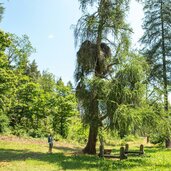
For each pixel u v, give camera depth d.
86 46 24.44
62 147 32.19
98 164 18.53
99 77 22.97
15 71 46.16
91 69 24.53
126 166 17.94
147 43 35.75
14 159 19.97
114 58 24.31
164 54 34.62
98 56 24.56
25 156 21.75
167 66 34.41
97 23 24.81
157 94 22.58
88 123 22.97
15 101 42.69
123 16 25.16
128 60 22.05
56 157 21.44
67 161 19.59
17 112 44.16
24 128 41.84
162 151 28.78
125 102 20.92
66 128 44.84
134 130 21.42
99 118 22.91
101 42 25.73
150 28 35.62
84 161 19.81
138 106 21.20
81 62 24.39
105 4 25.08
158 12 35.72
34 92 44.44
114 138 23.39
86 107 22.95
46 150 27.50
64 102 44.56
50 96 45.12
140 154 23.59
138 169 16.62
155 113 21.78
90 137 25.70
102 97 21.92
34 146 30.09
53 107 45.03
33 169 16.31
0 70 32.09
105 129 22.83
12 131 38.44
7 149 25.84
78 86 23.88
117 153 26.81
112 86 21.11
